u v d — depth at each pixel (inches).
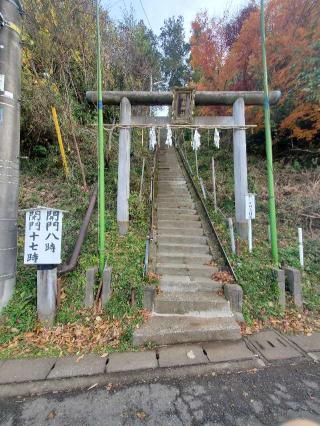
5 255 153.6
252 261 198.7
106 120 414.3
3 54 158.9
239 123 242.4
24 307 153.2
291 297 177.2
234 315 158.9
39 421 90.6
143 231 239.1
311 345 138.7
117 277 173.0
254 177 336.5
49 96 288.5
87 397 102.0
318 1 288.2
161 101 249.6
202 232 244.1
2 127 156.6
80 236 191.6
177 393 104.0
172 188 334.3
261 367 120.4
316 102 289.3
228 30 437.4
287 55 309.4
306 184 307.6
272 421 91.0
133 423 89.7
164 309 160.2
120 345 135.8
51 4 301.6
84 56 339.6
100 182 188.5
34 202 260.1
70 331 145.6
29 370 116.8
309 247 227.5
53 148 318.7
